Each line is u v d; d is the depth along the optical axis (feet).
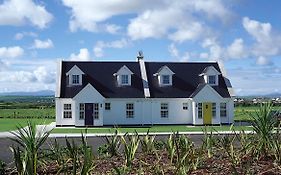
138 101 137.69
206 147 35.96
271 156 31.78
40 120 157.99
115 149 37.58
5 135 88.43
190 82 145.59
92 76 141.90
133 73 144.25
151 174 28.76
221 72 148.77
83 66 144.36
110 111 136.15
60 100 133.18
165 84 142.61
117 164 32.37
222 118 139.44
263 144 31.78
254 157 31.71
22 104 301.43
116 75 142.10
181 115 139.64
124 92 138.62
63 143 71.61
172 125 137.08
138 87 140.56
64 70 142.20
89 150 28.04
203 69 150.20
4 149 61.21
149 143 37.86
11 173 30.50
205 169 29.37
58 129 118.42
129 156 31.40
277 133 32.37
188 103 140.05
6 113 201.26
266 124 31.94
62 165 29.45
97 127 128.77
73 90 136.56
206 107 137.90
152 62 150.00
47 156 33.09
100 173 29.12
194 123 136.56
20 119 161.27
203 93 137.49
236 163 30.17
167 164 31.14
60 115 132.77
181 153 31.68
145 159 33.94
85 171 24.17
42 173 30.04
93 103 132.87
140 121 137.49
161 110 139.13
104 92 137.69
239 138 39.40
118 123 136.26
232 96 140.15
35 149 26.86
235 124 134.72
